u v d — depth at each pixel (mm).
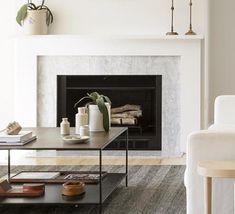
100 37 5086
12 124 3193
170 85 5211
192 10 5152
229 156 2391
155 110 5305
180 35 5035
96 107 3598
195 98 5156
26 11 5141
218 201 2434
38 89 5301
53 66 5281
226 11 5594
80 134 3334
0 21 5367
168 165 4547
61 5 5238
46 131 3707
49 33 5258
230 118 3814
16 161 4793
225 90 5598
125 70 5234
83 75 5277
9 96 5414
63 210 3164
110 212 3113
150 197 3449
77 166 4500
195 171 2426
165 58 5203
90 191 3184
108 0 5219
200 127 5180
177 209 3164
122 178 3617
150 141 5320
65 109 5344
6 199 2984
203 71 5184
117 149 5340
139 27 5203
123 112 5406
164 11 5180
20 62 5254
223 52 5613
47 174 3539
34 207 3236
